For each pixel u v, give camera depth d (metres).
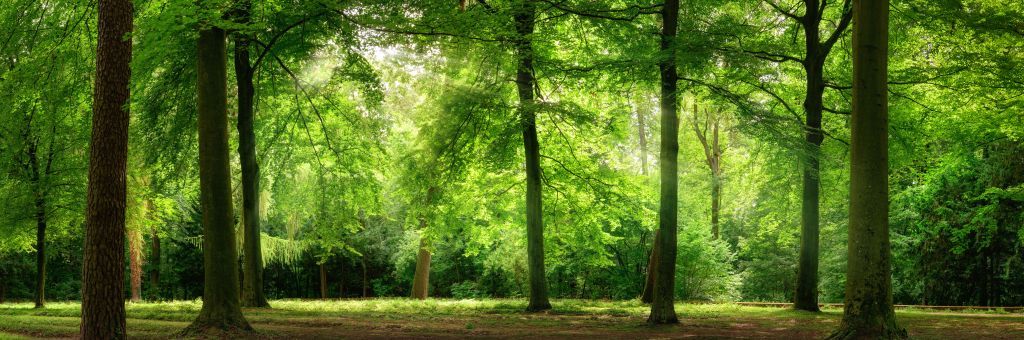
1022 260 28.12
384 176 24.64
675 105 16.00
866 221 10.52
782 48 18.98
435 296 43.91
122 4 10.49
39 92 15.84
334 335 12.63
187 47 16.77
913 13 18.31
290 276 50.09
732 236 42.97
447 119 20.25
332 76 19.11
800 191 23.55
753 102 17.30
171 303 22.81
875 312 10.38
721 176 35.59
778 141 16.97
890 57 21.08
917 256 30.39
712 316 17.89
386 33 13.96
